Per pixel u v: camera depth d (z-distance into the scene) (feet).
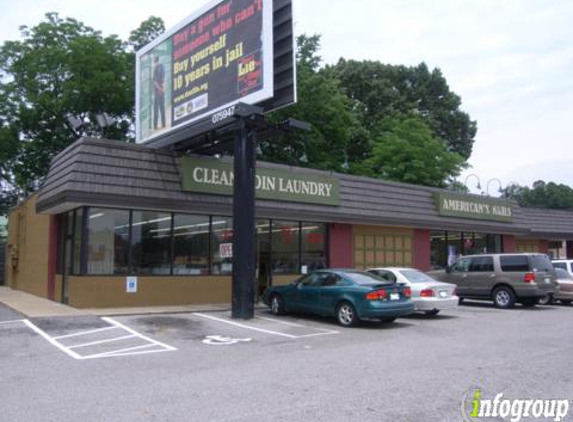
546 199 278.05
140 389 23.25
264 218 63.21
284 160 111.34
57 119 101.65
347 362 29.07
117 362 29.04
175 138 54.90
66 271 57.41
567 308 60.29
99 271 52.11
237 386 23.73
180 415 19.53
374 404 20.97
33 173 109.60
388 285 43.62
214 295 58.90
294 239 67.15
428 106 163.84
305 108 107.96
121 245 53.47
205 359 29.89
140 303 53.78
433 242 84.43
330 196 67.15
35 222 71.31
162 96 60.18
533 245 106.32
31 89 100.83
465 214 84.84
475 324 45.65
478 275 61.62
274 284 64.28
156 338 36.88
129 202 51.08
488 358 30.30
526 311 56.75
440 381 24.72
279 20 49.85
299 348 33.53
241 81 49.85
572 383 24.41
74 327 40.86
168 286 55.72
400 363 28.81
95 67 98.22
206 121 51.49
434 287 49.44
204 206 55.57
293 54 47.98
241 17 50.70
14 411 20.08
